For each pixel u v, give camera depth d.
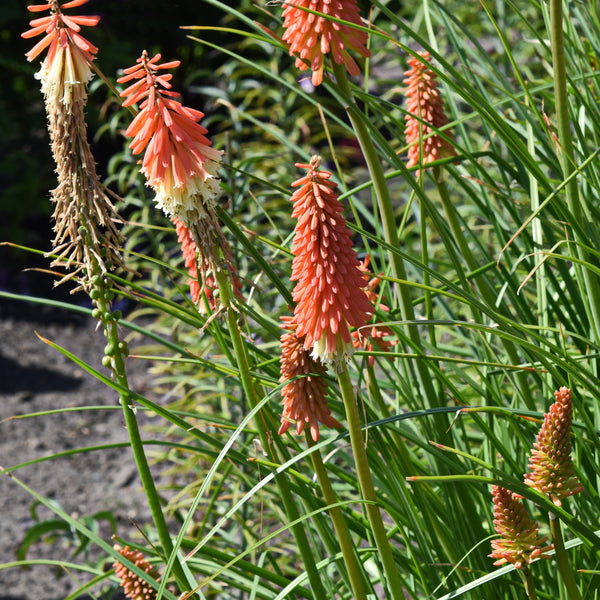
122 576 2.13
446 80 2.12
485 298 2.64
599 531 2.00
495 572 1.85
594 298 2.35
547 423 1.71
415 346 2.05
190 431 2.00
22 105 9.12
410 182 2.15
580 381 1.98
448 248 2.21
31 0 8.62
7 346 7.26
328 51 1.99
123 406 1.82
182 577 1.87
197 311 2.39
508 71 4.91
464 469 2.04
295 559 4.16
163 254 6.03
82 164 1.69
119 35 9.16
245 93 7.12
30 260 8.62
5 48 8.93
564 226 2.63
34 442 6.05
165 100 1.70
